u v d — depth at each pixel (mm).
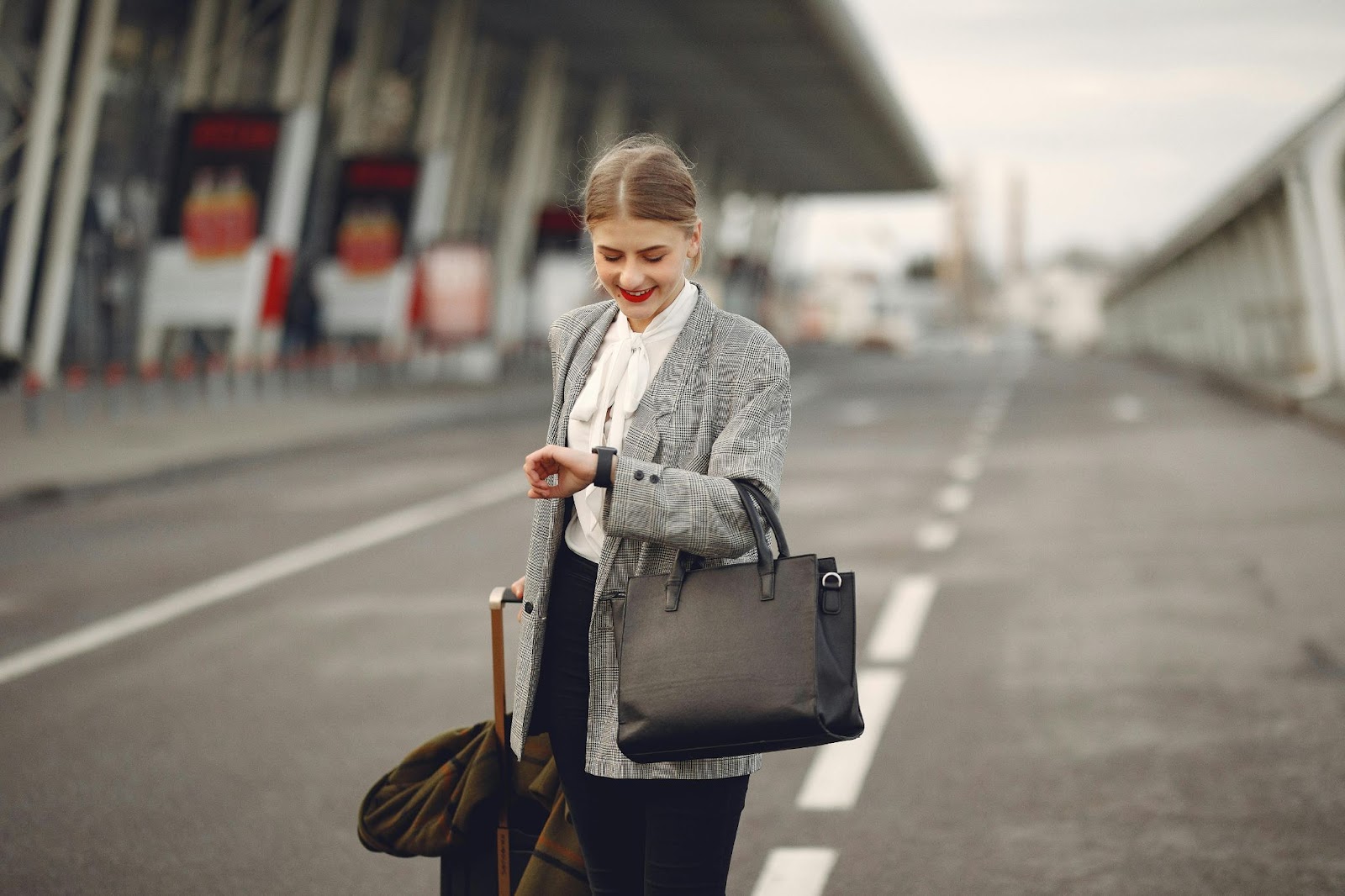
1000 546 10992
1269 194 28234
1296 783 5219
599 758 2795
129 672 7480
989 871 4496
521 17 37969
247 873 4594
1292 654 7234
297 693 6926
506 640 8055
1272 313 31312
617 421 2834
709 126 57656
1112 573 9727
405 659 7621
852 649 2639
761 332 2859
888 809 5117
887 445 19781
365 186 30562
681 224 2748
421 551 11461
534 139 40812
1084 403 27797
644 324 2859
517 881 3131
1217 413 24000
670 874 2797
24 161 24766
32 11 27234
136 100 31703
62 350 31000
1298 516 11914
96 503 14656
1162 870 4449
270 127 25875
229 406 25406
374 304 30359
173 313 26203
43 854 4789
